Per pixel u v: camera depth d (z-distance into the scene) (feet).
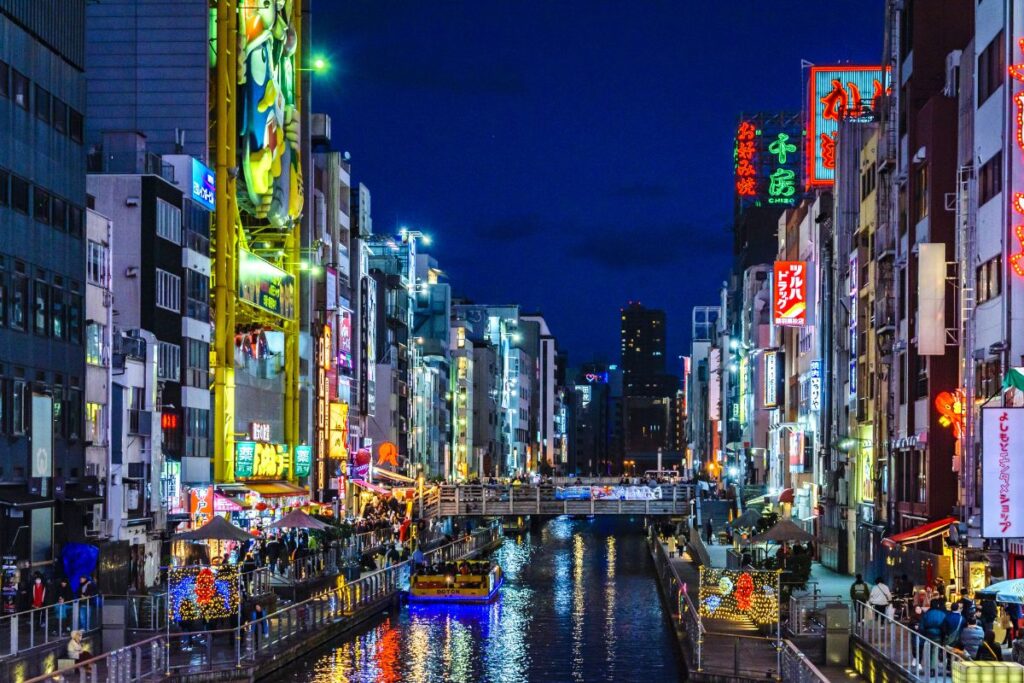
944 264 180.75
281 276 317.01
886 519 217.77
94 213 201.67
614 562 370.12
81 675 120.06
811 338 312.29
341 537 267.18
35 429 178.09
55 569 181.47
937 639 127.85
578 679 164.66
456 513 399.03
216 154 277.44
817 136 345.10
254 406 301.84
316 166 378.94
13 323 172.35
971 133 174.50
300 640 176.45
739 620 162.91
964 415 170.81
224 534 188.44
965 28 201.46
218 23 281.95
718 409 597.93
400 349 476.13
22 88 175.63
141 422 221.87
